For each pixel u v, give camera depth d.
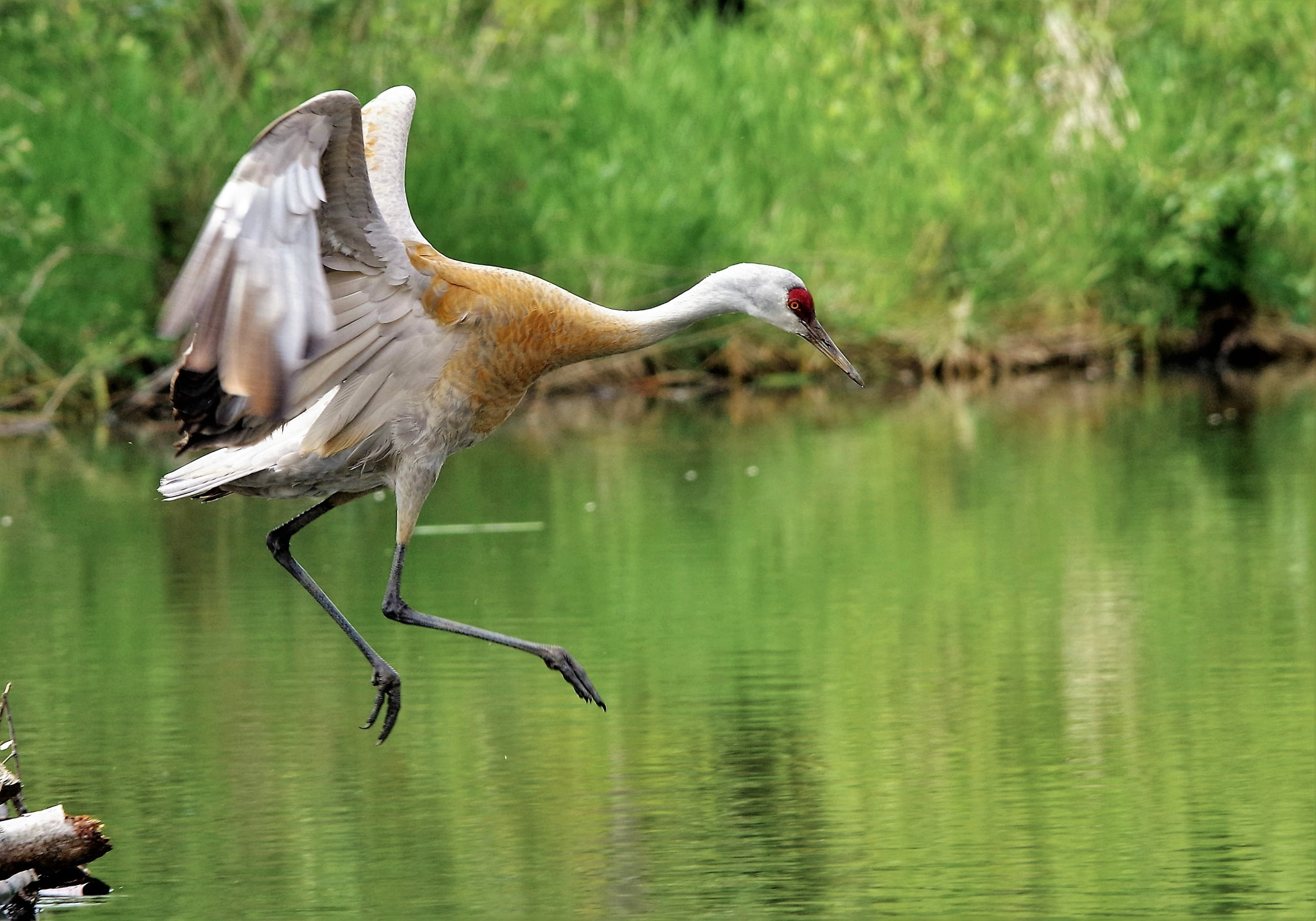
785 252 24.81
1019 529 15.49
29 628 12.80
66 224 22.47
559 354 9.71
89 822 8.50
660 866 8.70
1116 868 8.64
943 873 8.59
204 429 8.59
